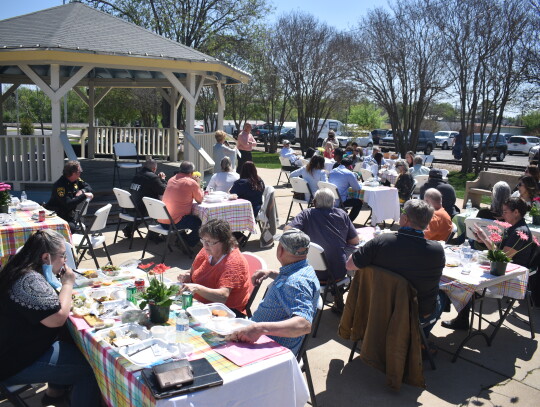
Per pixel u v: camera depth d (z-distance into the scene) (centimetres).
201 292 296
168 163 1262
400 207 845
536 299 501
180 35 2108
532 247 452
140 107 2980
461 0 1468
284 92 2494
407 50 1695
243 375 208
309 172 822
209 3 2133
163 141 1362
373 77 1855
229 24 2184
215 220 321
